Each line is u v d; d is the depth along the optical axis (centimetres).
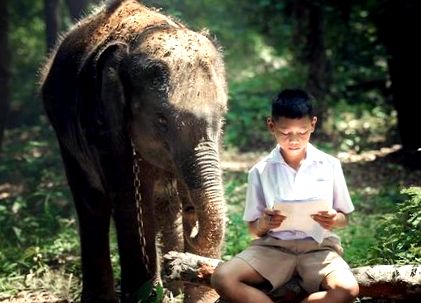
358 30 1634
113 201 789
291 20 1911
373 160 1402
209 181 697
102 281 858
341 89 1753
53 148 1506
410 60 1373
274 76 2092
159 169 799
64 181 1320
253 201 627
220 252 694
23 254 997
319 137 1602
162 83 732
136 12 834
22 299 884
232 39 2452
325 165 618
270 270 619
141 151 776
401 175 1293
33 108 2008
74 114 826
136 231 787
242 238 929
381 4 1391
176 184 772
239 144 1609
